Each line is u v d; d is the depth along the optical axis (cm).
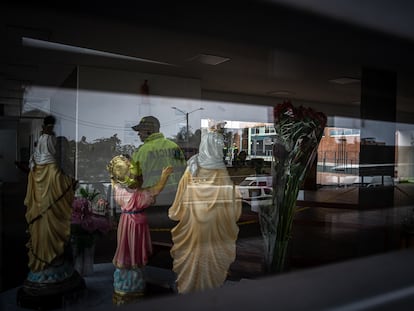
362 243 307
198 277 217
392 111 415
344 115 393
